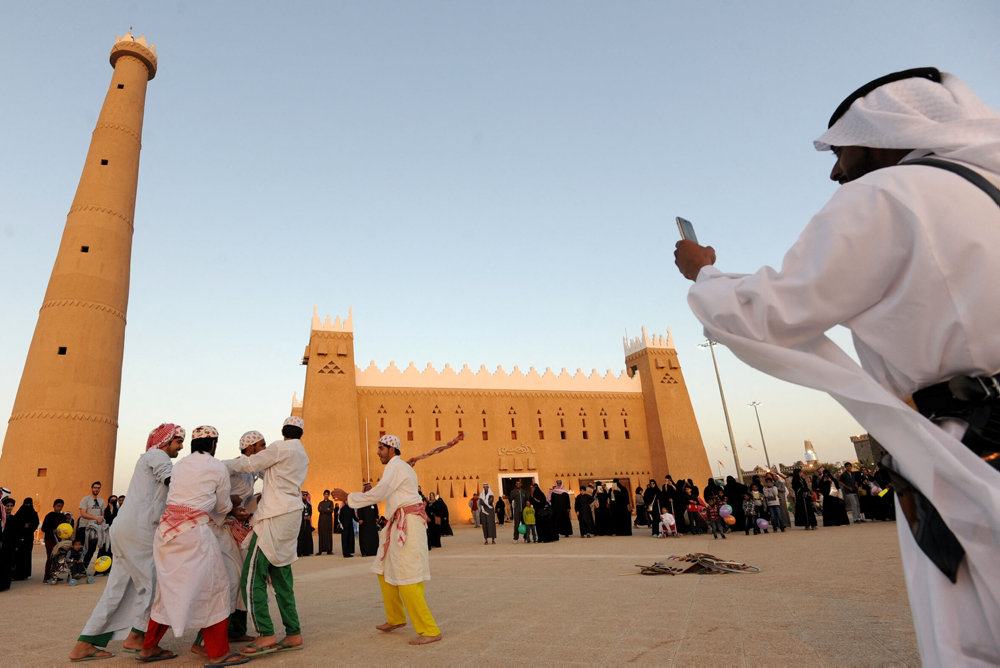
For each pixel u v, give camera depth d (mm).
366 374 35375
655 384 40469
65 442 24438
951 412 1048
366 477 32844
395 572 4707
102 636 4660
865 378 1113
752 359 1254
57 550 11094
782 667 3273
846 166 1466
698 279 1457
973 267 990
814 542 11289
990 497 885
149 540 4949
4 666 4438
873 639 3756
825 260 1111
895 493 1166
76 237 27531
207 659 4539
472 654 4055
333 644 4727
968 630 960
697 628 4379
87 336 26219
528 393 38531
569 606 5676
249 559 4664
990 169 1097
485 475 35406
